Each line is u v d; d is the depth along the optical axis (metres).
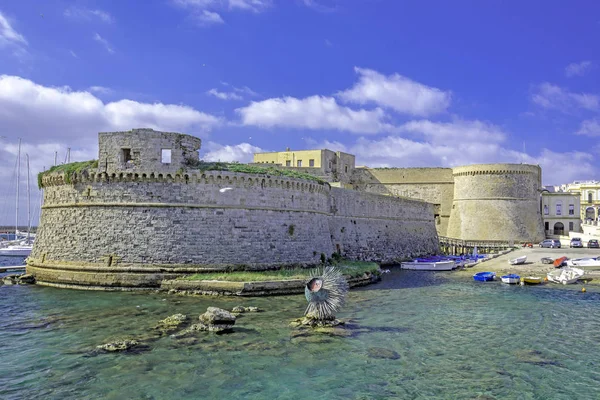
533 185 98.19
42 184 49.03
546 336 29.48
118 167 44.06
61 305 35.34
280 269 46.69
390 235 75.44
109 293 40.44
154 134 44.25
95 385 20.58
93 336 27.20
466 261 72.56
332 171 102.56
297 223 50.28
